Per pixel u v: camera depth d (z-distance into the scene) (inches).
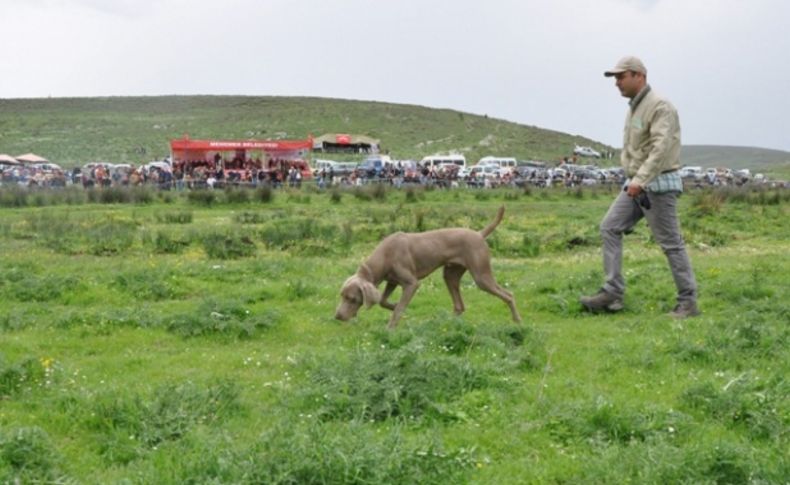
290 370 298.2
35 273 549.6
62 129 4252.0
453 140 4534.9
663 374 290.5
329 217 1096.2
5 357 315.3
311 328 378.3
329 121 4685.0
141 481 192.5
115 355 332.5
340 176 2121.1
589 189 1818.4
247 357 322.0
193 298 470.6
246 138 4224.9
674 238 395.2
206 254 690.8
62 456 208.8
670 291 441.4
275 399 262.8
